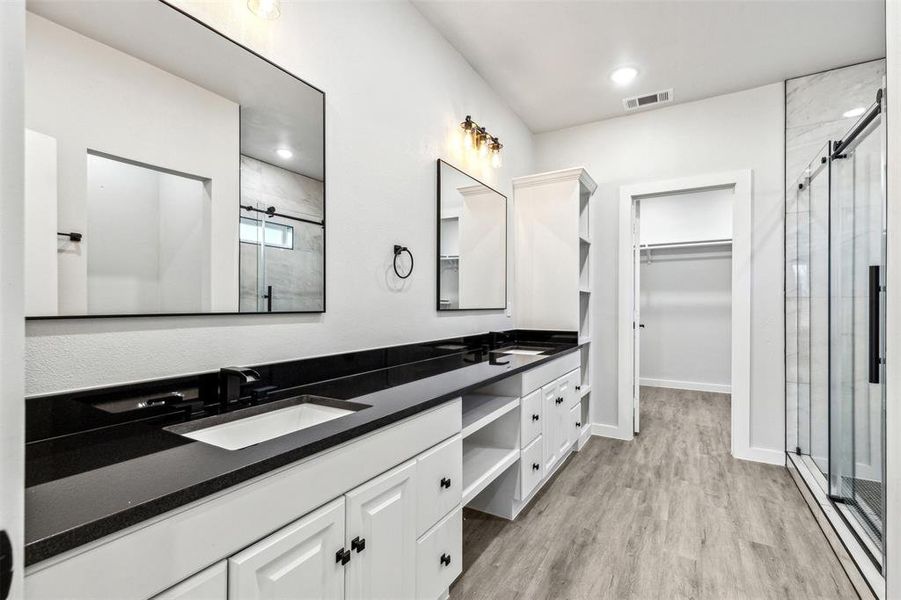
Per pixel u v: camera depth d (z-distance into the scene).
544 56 2.66
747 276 3.04
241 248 1.36
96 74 1.03
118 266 1.07
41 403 0.94
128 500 0.65
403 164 2.13
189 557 0.72
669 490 2.53
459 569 1.57
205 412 1.21
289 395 1.43
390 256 2.03
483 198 2.90
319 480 0.97
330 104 1.71
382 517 1.16
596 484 2.62
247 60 1.39
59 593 0.57
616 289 3.53
